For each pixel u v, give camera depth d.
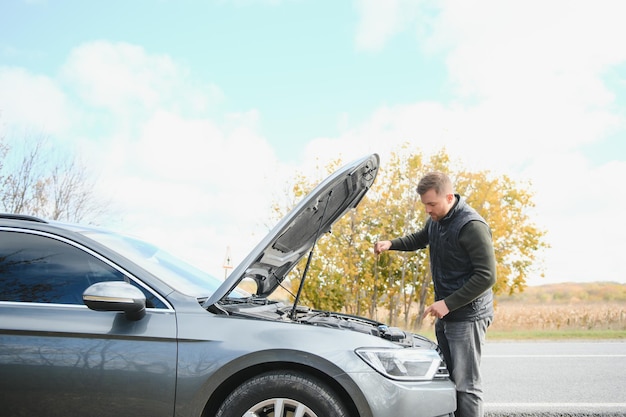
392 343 2.92
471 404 3.48
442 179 3.61
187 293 3.06
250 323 2.85
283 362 2.79
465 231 3.52
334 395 2.69
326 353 2.72
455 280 3.64
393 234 14.95
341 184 3.61
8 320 2.78
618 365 7.03
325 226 4.18
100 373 2.69
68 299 2.89
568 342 9.89
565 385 5.70
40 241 3.04
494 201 15.44
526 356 7.81
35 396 2.70
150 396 2.67
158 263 3.34
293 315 3.34
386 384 2.72
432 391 2.81
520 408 4.68
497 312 16.73
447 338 3.61
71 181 17.86
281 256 3.88
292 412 2.71
